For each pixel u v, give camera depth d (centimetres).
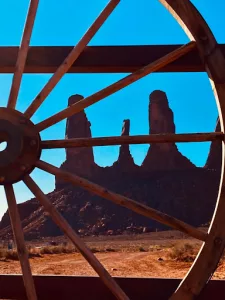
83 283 410
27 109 390
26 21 404
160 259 2228
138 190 10856
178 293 362
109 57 441
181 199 10512
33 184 378
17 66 397
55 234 9838
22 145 378
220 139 384
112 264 2022
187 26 390
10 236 10131
